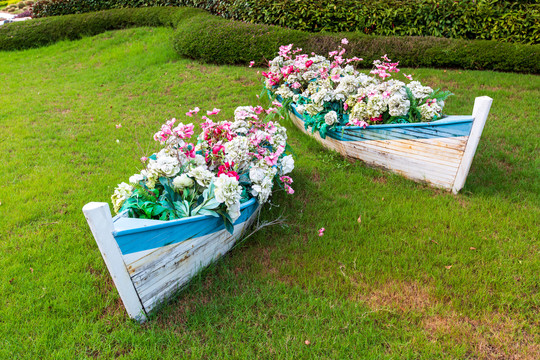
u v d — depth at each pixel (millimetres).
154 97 7535
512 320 2906
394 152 4543
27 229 3918
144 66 8984
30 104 7324
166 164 3062
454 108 6254
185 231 2908
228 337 2797
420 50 8000
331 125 4871
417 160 4434
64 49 10648
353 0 8961
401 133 4375
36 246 3689
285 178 3838
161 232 2738
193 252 3092
